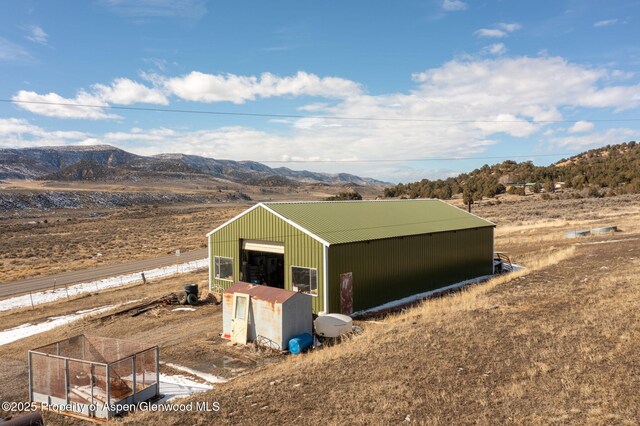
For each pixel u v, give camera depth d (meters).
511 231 56.66
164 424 11.13
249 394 12.77
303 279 24.62
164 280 38.09
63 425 12.57
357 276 24.94
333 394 11.91
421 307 23.36
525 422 9.29
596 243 41.03
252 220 27.62
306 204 29.77
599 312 16.09
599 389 10.21
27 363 18.42
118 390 13.67
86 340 16.67
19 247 68.44
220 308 25.95
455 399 10.75
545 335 14.45
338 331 19.67
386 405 10.80
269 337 19.03
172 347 19.42
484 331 15.67
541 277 26.75
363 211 31.28
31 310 29.22
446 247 31.28
